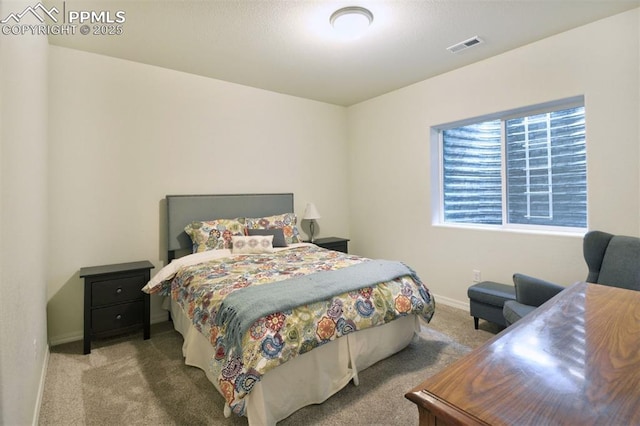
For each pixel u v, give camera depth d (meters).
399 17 2.36
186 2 2.15
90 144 2.89
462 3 2.20
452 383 0.72
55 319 2.74
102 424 1.73
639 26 2.27
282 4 2.18
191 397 1.95
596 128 2.47
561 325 1.04
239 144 3.75
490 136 3.38
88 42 2.69
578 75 2.55
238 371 1.56
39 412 1.80
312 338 1.77
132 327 2.74
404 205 3.97
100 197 2.94
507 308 2.34
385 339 2.31
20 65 1.44
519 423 0.59
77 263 2.84
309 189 4.38
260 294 1.85
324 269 2.44
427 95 3.64
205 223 3.28
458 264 3.45
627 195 2.35
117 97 3.01
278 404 1.72
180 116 3.35
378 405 1.86
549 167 2.94
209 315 1.94
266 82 3.69
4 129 1.13
